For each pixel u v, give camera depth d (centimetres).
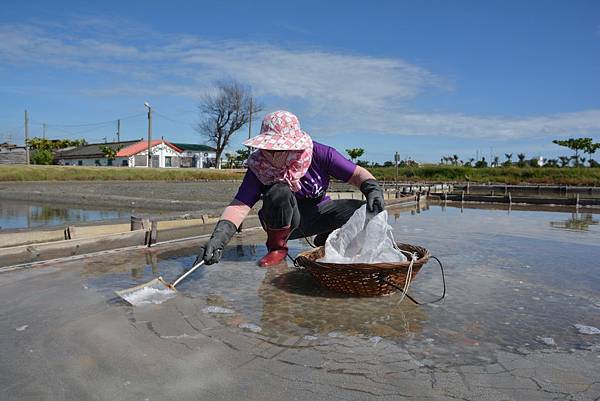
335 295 341
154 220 584
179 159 5203
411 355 235
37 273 396
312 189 408
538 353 239
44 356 229
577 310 311
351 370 217
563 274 413
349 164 398
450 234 679
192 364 222
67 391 196
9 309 297
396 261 340
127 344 244
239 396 192
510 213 1145
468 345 249
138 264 439
